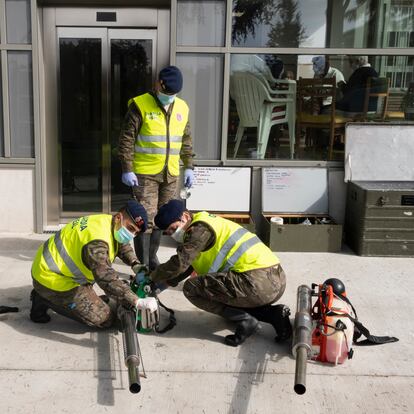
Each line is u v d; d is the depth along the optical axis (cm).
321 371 311
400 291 426
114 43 553
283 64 536
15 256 488
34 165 542
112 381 296
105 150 579
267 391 292
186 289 347
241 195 542
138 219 317
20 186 546
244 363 318
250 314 348
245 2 522
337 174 550
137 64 559
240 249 334
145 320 318
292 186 544
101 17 545
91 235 317
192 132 543
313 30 531
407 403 284
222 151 542
